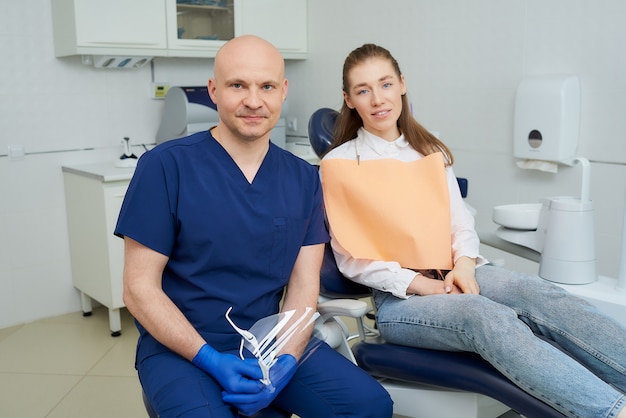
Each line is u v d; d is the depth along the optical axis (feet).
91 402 7.57
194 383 4.08
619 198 7.91
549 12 8.29
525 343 4.20
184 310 4.54
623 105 7.74
